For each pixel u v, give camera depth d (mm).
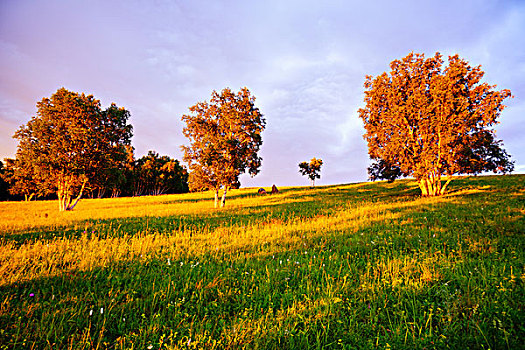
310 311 3430
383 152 22938
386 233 8086
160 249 7305
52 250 6750
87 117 26078
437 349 2527
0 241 8195
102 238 8766
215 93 25328
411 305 3447
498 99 18688
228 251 6992
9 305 3594
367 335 2926
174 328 3227
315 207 18703
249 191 49500
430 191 21938
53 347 2807
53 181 26562
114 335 3133
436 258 5176
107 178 28297
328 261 5586
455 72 20141
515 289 3543
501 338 2562
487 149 20125
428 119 20719
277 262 5832
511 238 6340
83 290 4457
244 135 24297
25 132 25094
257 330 2998
